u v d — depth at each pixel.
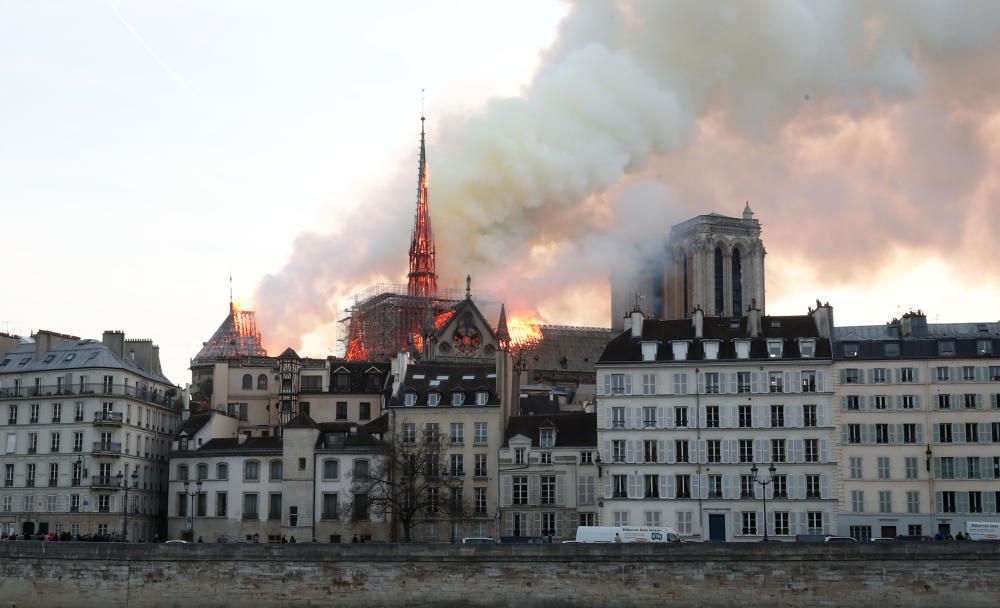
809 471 147.38
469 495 162.00
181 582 121.62
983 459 145.25
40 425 168.25
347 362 192.25
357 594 120.06
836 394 148.62
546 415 167.00
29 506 166.38
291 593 120.50
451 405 164.88
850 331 156.62
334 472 164.38
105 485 164.12
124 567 122.38
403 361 174.12
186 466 170.75
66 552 123.12
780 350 151.12
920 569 114.69
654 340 154.38
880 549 115.38
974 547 114.25
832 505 146.25
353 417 186.38
